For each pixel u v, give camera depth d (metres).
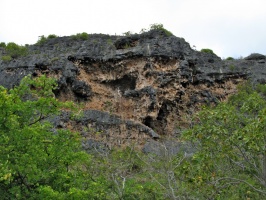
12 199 14.88
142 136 41.38
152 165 25.55
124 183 19.86
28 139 15.27
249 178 16.38
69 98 44.72
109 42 48.16
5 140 14.28
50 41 49.31
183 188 17.11
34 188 15.70
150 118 44.28
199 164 15.06
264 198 16.08
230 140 13.75
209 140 14.67
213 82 47.72
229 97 44.81
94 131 39.97
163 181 20.88
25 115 16.42
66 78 44.38
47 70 44.34
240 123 14.85
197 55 48.81
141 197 19.03
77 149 18.86
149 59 45.34
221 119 14.85
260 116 13.38
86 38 49.28
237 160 15.77
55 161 16.52
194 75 47.47
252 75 48.66
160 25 49.50
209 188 14.93
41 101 16.61
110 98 46.41
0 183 15.09
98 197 17.92
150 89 44.22
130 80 46.81
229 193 16.36
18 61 45.16
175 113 45.72
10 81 43.12
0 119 14.87
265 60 51.78
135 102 44.97
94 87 46.31
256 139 13.09
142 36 48.22
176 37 47.84
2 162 14.32
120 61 46.31
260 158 14.99
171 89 45.25
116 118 42.44
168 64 45.78
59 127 38.94
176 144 37.56
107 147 37.69
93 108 45.38
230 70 48.75
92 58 46.56
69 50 47.47
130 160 26.62
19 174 15.21
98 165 23.28
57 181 16.25
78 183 16.69
